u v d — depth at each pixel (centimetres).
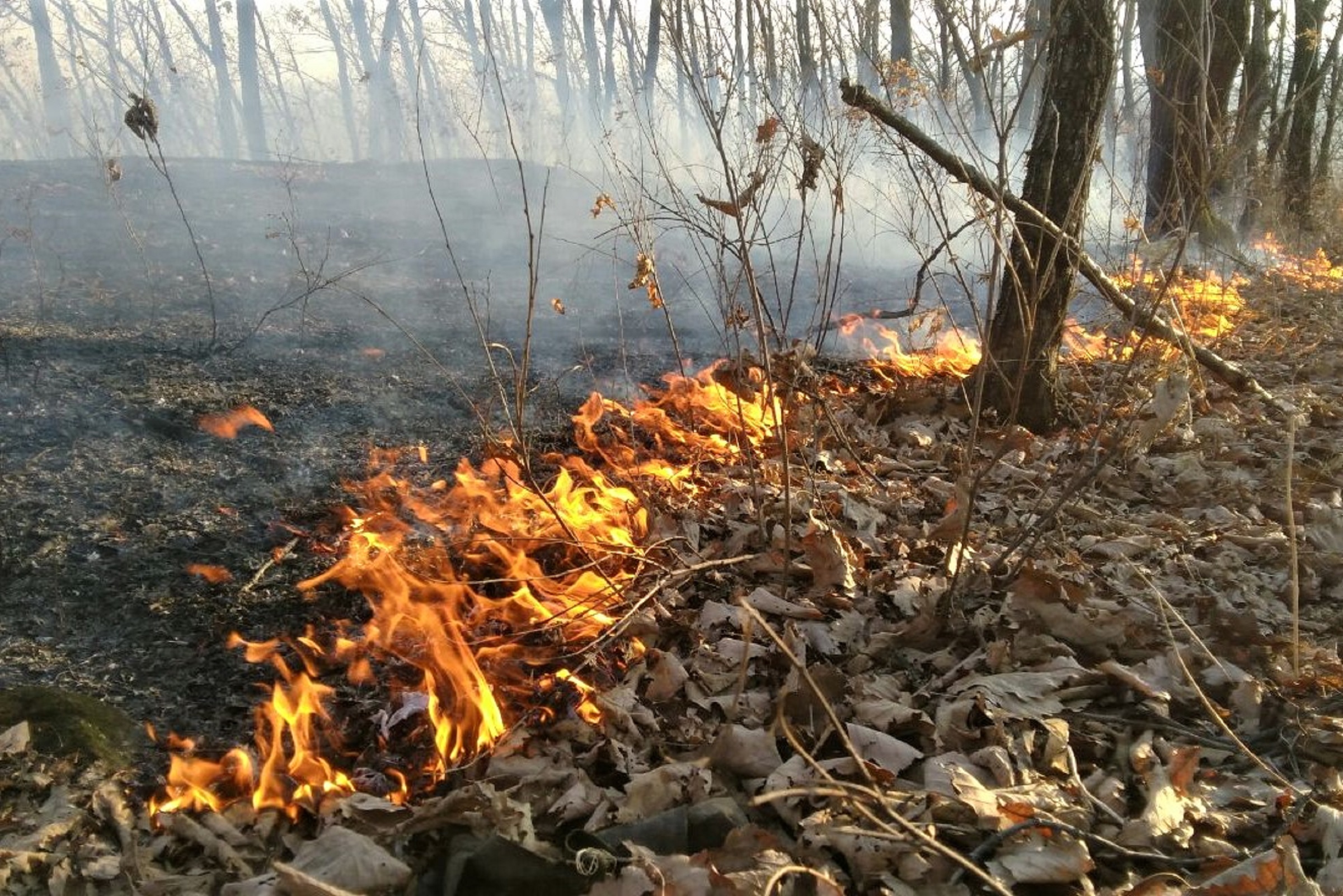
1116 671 282
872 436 490
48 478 367
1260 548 372
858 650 303
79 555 328
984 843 222
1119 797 242
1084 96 447
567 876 214
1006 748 254
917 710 268
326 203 1013
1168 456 462
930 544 367
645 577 336
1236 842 229
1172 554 367
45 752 240
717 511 391
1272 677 287
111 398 436
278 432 432
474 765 253
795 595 334
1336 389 574
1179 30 671
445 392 497
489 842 217
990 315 321
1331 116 1520
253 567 335
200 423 427
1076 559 355
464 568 344
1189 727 271
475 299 679
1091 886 212
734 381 482
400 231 896
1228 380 477
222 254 753
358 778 248
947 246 342
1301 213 1106
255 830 230
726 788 247
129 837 223
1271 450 473
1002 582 330
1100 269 469
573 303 690
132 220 845
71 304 581
